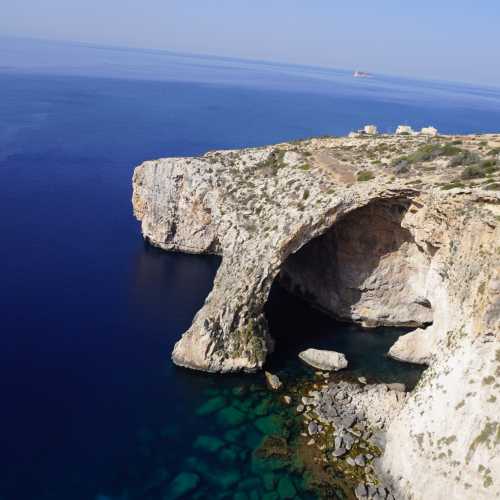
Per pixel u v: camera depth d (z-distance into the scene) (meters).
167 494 36.59
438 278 49.16
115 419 43.38
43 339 53.75
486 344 36.25
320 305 66.06
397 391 48.47
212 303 55.97
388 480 38.53
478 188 43.66
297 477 38.84
